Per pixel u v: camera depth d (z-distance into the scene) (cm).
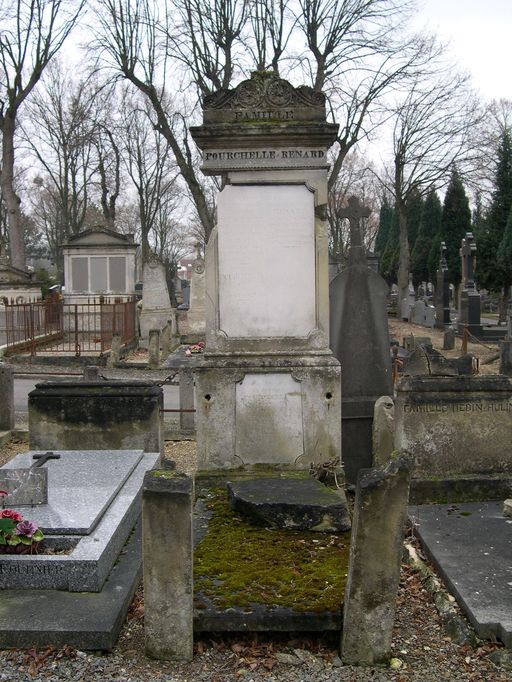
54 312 2381
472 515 659
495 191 3903
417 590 531
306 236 732
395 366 1343
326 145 721
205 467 739
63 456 752
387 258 5847
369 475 415
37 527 531
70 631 441
